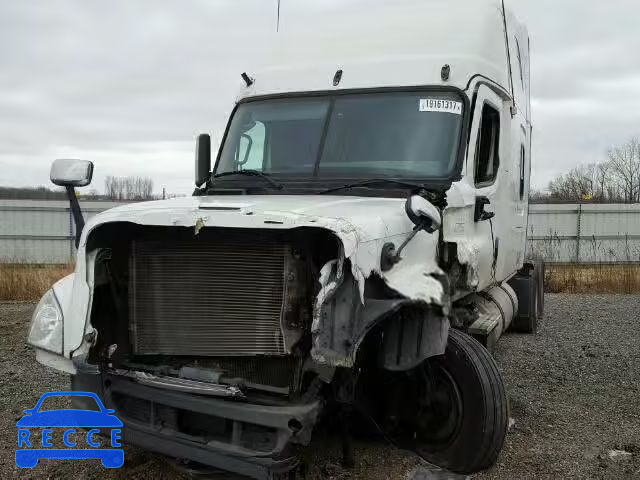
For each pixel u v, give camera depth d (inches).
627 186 1549.0
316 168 192.7
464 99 192.1
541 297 397.1
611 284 613.0
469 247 186.2
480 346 162.1
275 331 136.3
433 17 215.6
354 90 201.9
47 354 158.9
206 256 140.4
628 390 246.1
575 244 995.9
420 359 131.6
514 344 332.2
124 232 153.1
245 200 158.4
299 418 127.3
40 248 1062.4
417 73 198.2
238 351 138.4
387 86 198.8
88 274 149.6
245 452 130.3
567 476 168.6
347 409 148.7
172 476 166.2
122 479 164.7
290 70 218.4
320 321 124.7
